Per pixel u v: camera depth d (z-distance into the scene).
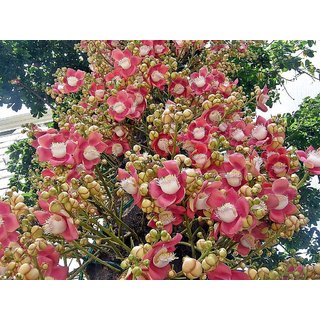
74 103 1.44
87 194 0.80
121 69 1.16
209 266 0.61
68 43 1.76
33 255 0.67
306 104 2.01
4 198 0.81
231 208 0.70
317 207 1.56
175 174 0.73
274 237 0.80
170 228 0.75
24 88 1.70
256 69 1.92
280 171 0.89
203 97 1.22
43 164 1.20
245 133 1.02
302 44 1.99
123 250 0.92
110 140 1.18
